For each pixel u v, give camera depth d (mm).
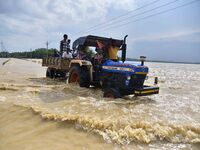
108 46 8227
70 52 11133
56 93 7160
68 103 5750
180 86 12094
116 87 6969
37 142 3252
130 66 6578
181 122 4473
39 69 20781
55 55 12117
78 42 9086
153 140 3484
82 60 8445
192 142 3502
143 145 3312
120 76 6891
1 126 3934
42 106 5273
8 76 12211
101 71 7844
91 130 3678
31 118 4309
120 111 5086
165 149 3227
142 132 3609
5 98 6074
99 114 4719
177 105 6281
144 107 5691
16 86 8016
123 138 3443
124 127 3818
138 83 6750
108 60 7801
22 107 5039
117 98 6559
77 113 4703
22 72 15820
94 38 8602
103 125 3779
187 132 3785
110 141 3348
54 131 3674
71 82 8977
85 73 8297
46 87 8172
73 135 3514
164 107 5887
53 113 4484
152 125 4004
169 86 11672
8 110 4852
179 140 3541
